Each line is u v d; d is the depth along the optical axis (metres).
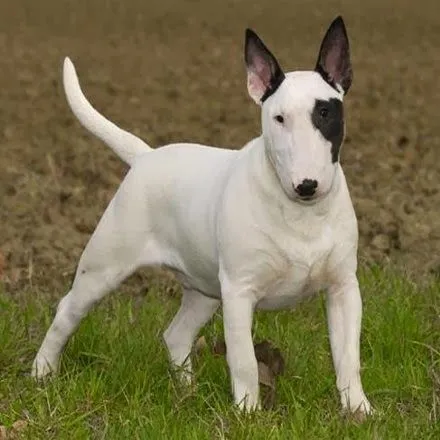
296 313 12.21
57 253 15.17
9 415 10.01
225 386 10.45
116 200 10.60
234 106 27.45
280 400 10.25
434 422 9.60
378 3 53.22
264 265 9.46
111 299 13.07
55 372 10.93
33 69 32.78
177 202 10.23
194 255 10.18
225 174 9.87
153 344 11.20
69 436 9.48
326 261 9.51
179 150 10.51
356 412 9.60
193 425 9.38
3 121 25.17
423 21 46.12
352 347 9.63
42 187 18.66
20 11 48.62
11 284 13.94
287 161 8.94
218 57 36.44
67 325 10.86
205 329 11.95
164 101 28.28
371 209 16.78
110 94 29.22
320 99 9.04
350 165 20.53
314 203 9.20
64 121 25.09
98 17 47.59
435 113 26.52
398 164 20.47
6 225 16.50
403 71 33.03
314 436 9.15
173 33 43.12
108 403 10.11
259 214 9.40
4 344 11.45
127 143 11.02
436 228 15.87
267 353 10.59
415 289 12.77
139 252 10.53
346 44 9.45
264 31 44.12
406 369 10.66
